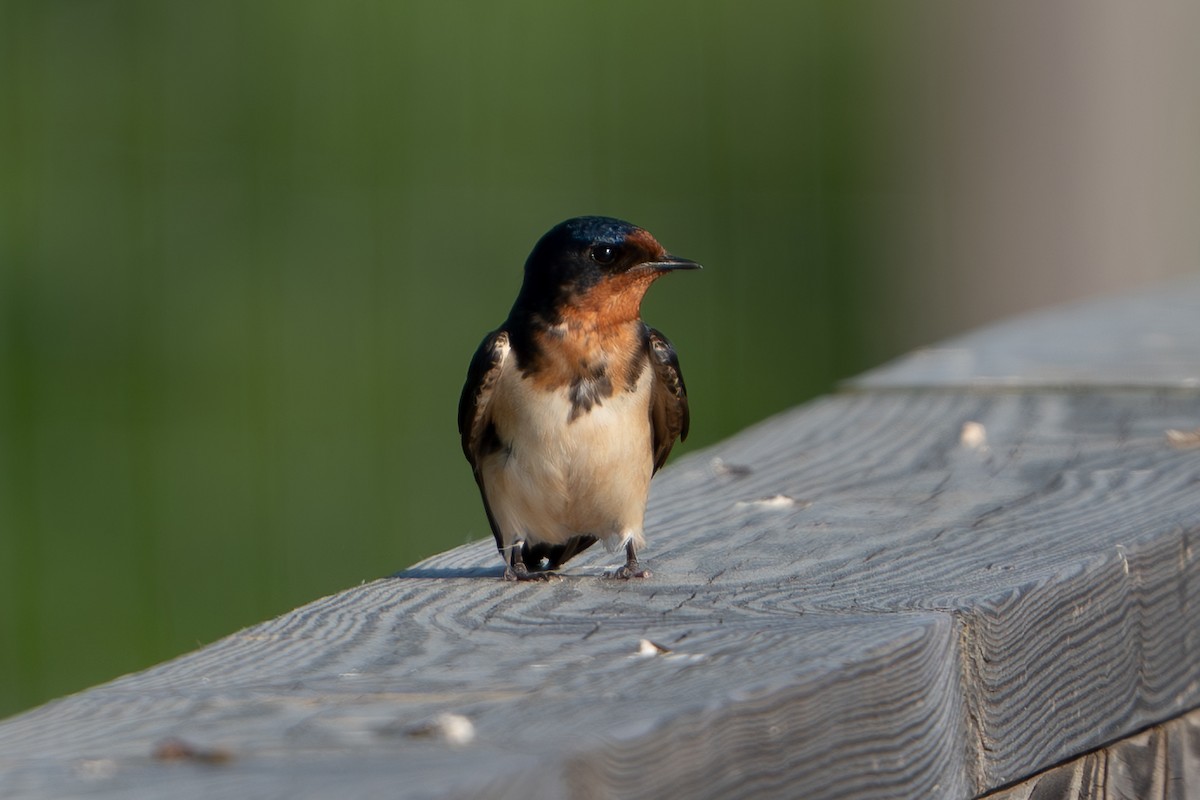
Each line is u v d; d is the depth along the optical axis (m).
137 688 3.29
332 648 3.65
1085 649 4.15
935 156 20.11
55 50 21.48
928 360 8.48
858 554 4.65
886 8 22.03
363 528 17.11
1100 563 4.23
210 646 3.71
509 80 21.86
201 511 17.20
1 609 15.80
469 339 19.77
